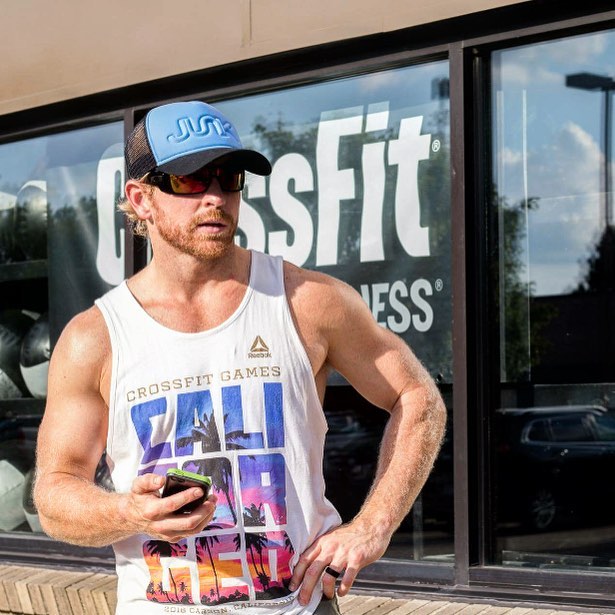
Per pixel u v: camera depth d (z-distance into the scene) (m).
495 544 4.05
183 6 4.62
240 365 2.43
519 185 4.06
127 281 2.56
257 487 2.41
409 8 4.06
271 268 2.54
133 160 2.47
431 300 4.20
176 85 4.79
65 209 5.29
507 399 4.06
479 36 4.04
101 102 5.05
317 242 4.50
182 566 2.42
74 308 5.25
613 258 3.87
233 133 2.49
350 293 2.59
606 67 3.88
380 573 4.21
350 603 4.02
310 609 2.44
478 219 4.10
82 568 4.89
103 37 4.88
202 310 2.47
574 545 3.90
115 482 2.49
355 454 4.45
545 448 3.97
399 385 2.62
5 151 5.52
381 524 2.43
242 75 4.62
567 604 3.74
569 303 3.95
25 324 5.43
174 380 2.42
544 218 4.01
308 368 2.48
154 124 2.44
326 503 2.55
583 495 3.89
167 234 2.42
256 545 2.41
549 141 4.00
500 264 4.09
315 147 4.52
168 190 2.39
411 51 4.20
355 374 2.63
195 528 2.16
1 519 5.45
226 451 2.41
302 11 4.32
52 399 2.53
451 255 4.13
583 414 3.91
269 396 2.43
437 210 4.20
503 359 4.07
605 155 3.89
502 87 4.09
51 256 5.34
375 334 2.62
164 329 2.45
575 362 3.93
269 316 2.47
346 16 4.21
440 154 4.19
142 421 2.42
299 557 2.43
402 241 4.28
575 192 3.95
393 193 4.31
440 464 4.16
